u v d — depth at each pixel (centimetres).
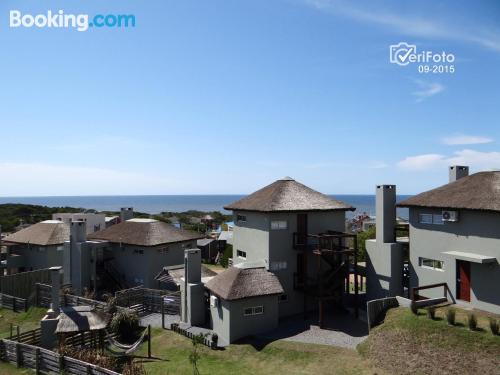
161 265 3797
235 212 3303
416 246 2625
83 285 3581
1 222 7338
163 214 11744
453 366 1714
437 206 2420
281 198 2962
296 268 2923
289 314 2864
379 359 1928
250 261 2972
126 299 3067
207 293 2791
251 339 2388
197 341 2319
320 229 3027
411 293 2209
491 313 2133
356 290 2711
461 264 2336
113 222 6297
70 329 2039
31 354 1945
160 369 2005
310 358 2050
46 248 3944
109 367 1856
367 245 2897
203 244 5772
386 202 2775
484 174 2472
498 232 2141
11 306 3092
